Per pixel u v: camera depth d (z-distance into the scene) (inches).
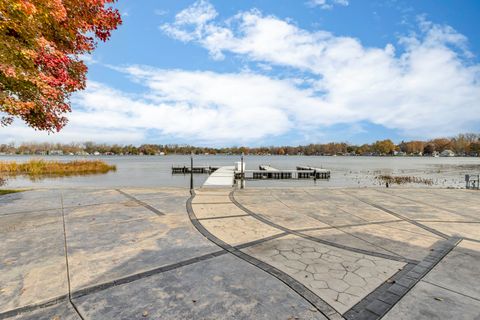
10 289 102.0
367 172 1572.3
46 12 194.4
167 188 405.7
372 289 103.6
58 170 1422.2
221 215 231.3
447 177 1205.7
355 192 378.0
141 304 92.4
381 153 6058.1
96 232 178.1
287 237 170.9
